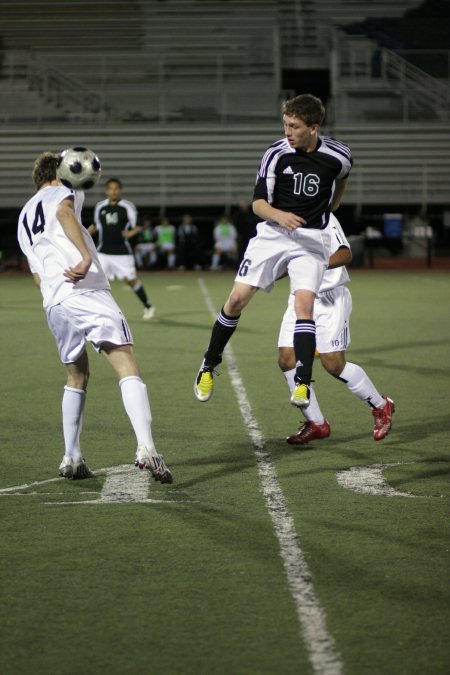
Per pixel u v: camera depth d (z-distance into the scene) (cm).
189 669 773
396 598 916
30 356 2667
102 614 884
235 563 1018
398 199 7481
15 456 1522
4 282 5697
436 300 4381
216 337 1464
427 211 7662
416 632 839
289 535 1115
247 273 1441
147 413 1267
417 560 1023
